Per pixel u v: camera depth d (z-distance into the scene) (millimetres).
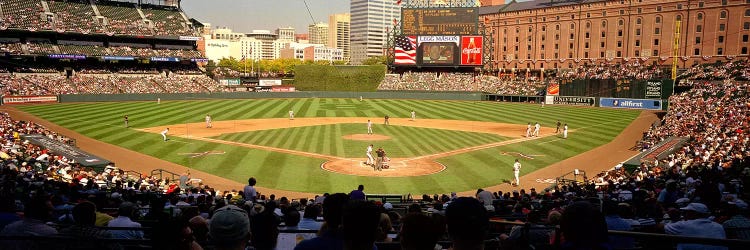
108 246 7047
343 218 5422
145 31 120188
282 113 84375
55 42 110688
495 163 44281
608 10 128000
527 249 7211
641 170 35062
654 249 7297
